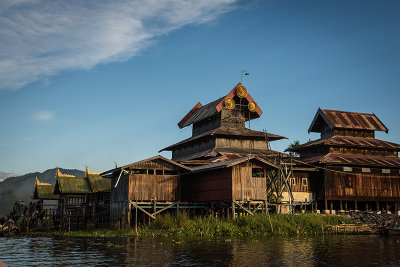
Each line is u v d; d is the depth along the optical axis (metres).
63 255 22.88
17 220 44.88
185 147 67.62
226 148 57.22
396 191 54.97
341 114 62.69
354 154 57.75
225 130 58.31
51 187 56.19
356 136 61.12
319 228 38.50
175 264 19.84
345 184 51.91
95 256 22.38
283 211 48.03
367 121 62.97
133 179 39.75
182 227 36.50
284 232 36.00
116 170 40.34
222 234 34.31
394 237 35.41
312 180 51.97
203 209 43.78
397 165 54.66
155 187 40.50
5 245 28.42
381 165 53.59
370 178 53.72
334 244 28.88
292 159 50.19
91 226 45.97
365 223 44.44
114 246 26.91
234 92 61.16
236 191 38.56
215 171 40.94
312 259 21.89
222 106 60.44
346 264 20.55
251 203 40.53
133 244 27.97
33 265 19.61
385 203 56.44
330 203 52.38
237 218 37.19
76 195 50.22
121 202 41.12
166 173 43.69
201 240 30.44
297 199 50.31
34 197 55.84
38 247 26.95
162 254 23.08
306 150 61.41
